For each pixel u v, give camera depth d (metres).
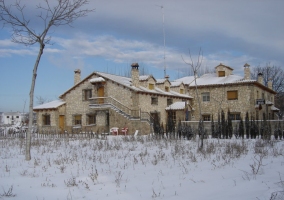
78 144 20.00
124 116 32.34
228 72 41.75
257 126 22.41
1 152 15.81
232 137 23.98
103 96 35.44
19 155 14.70
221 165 10.36
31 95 13.52
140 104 33.31
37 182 8.69
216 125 24.20
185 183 7.98
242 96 37.88
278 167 9.11
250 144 17.38
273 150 13.13
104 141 21.42
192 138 21.58
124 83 34.47
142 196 6.89
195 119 40.75
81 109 37.03
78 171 10.14
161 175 9.34
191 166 10.66
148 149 16.58
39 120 38.22
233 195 6.15
